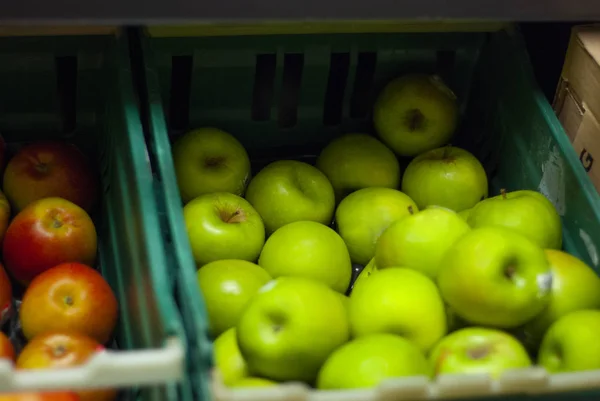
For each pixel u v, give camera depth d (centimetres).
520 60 91
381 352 63
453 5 66
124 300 78
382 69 99
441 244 75
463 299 68
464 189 90
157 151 73
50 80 89
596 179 84
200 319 56
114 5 60
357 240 87
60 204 81
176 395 58
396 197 89
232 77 94
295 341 65
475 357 65
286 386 54
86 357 68
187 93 94
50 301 73
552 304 72
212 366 54
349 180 95
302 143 103
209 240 80
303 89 98
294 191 88
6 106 90
